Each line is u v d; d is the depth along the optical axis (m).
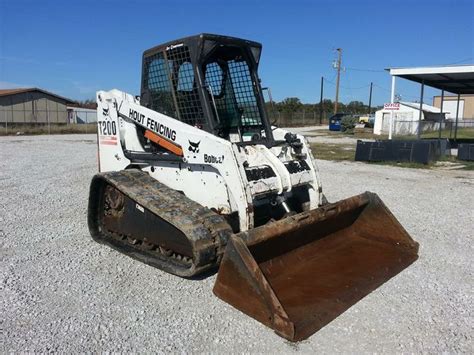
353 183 10.47
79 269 4.86
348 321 3.76
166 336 3.53
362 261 4.80
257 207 4.93
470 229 6.60
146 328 3.64
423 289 4.41
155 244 5.02
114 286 4.43
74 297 4.18
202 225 4.29
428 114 43.91
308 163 5.27
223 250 4.28
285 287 4.10
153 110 5.42
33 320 3.75
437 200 8.65
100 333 3.56
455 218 7.23
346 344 3.44
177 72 5.13
